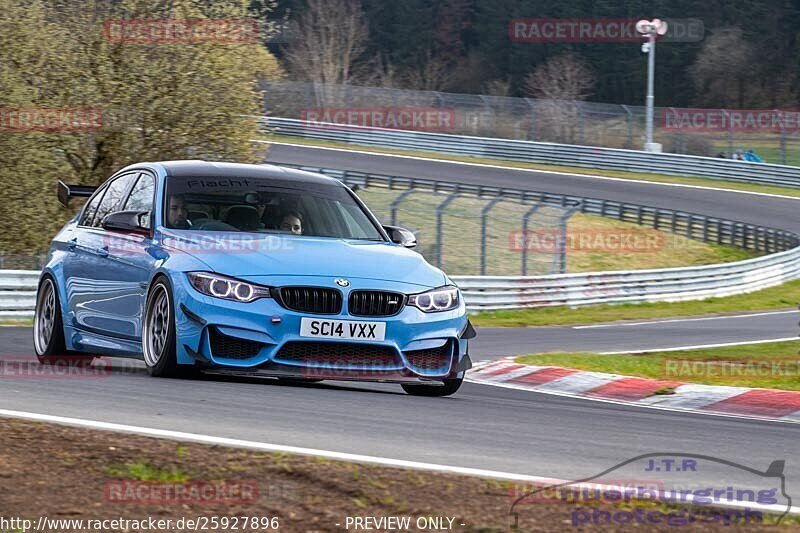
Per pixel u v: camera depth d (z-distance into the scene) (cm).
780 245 10469
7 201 7431
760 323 6594
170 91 7600
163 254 2209
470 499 1250
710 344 4900
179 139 7669
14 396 1892
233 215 2331
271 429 1661
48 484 1238
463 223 10125
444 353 2202
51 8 7488
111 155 7675
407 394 2308
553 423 1973
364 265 2183
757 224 11800
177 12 7600
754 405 2609
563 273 8000
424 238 9619
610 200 12125
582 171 14325
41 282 2738
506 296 7050
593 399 2730
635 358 3491
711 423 2181
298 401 1977
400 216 10262
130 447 1440
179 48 7581
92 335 2475
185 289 2094
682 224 11306
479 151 15050
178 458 1387
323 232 2355
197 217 2312
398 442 1630
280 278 2088
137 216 2309
